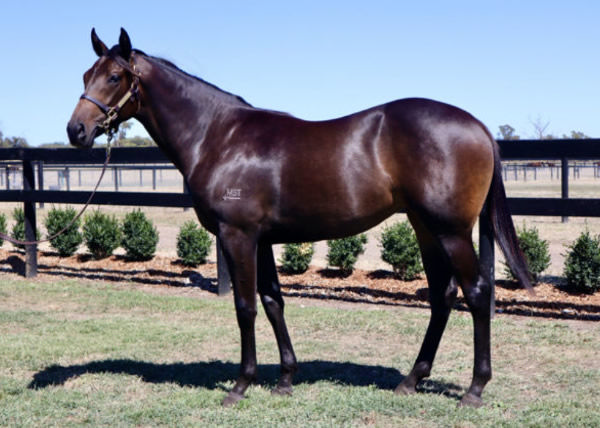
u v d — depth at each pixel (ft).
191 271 32.73
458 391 14.47
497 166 12.87
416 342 19.52
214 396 14.23
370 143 12.78
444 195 12.20
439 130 12.26
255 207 13.20
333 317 22.72
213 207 13.47
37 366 16.92
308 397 14.17
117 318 23.36
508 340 19.02
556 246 37.42
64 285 30.48
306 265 30.81
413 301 25.63
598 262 24.02
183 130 14.17
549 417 12.42
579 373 15.66
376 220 13.24
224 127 13.96
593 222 50.70
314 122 13.57
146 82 14.21
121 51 13.94
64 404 13.87
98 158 31.73
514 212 22.57
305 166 12.94
